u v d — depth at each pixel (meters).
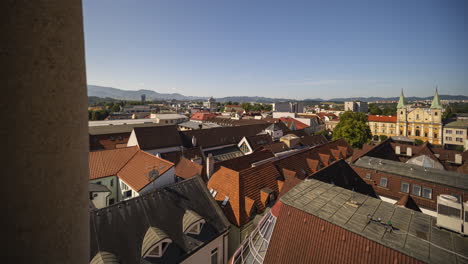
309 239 11.91
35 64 2.75
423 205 22.52
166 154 33.41
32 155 2.81
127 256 13.06
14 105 2.68
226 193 21.22
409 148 38.47
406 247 9.96
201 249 15.91
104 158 28.38
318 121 107.00
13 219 2.80
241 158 29.91
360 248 10.65
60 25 2.93
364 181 26.75
